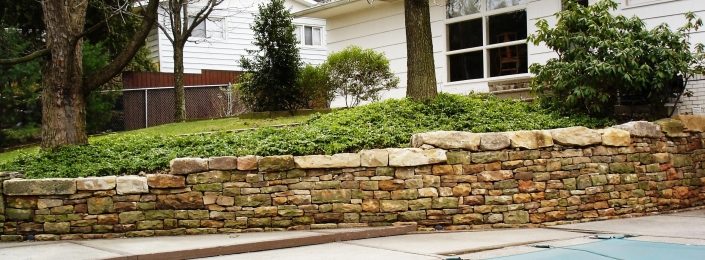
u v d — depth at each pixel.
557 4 12.98
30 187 8.16
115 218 8.19
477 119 10.17
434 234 8.12
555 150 8.91
